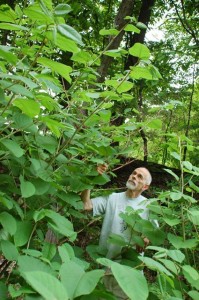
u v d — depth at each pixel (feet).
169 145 7.87
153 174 25.30
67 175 7.34
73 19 16.55
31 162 5.96
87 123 7.34
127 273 3.51
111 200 10.00
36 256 4.54
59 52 12.59
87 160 7.89
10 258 4.69
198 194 18.22
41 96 5.31
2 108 5.49
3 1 14.12
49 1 4.58
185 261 6.75
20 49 5.95
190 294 5.38
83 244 10.91
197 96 35.83
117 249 7.67
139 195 10.11
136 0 29.19
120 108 13.51
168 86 23.57
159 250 4.97
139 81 19.22
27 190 5.24
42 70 6.52
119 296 6.64
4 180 5.87
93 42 19.19
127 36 26.61
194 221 6.63
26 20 6.02
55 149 6.96
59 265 4.81
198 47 20.66
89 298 3.51
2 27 4.70
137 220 7.11
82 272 3.71
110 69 20.20
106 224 9.72
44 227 6.98
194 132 30.60
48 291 2.76
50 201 6.75
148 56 5.83
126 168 25.07
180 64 23.49
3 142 4.90
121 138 8.30
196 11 26.61
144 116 11.47
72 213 7.63
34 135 6.23
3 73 4.85
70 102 7.28
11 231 4.75
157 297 5.11
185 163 7.15
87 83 8.26
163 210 7.24
